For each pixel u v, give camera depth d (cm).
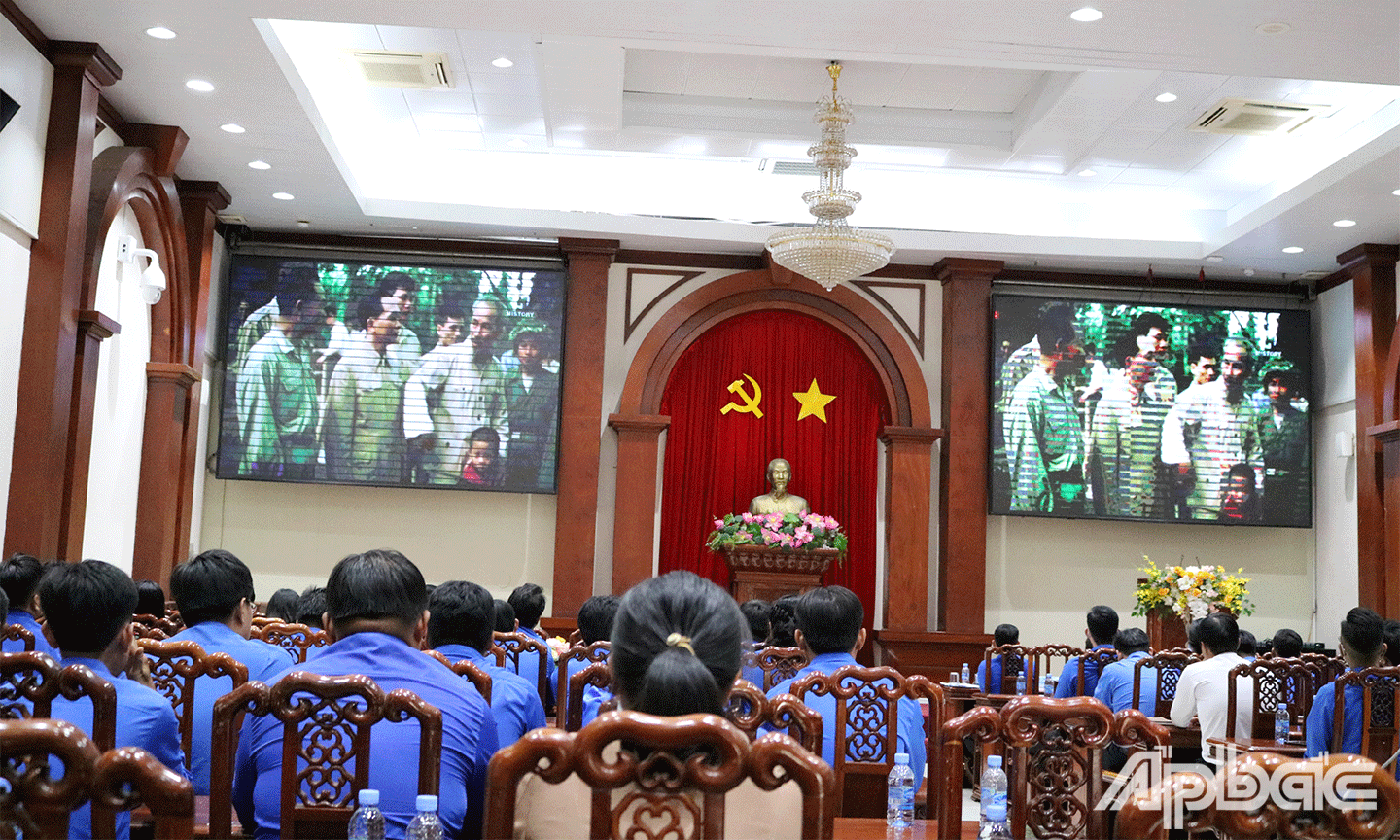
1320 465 1167
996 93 920
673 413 1168
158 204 909
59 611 282
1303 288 1181
